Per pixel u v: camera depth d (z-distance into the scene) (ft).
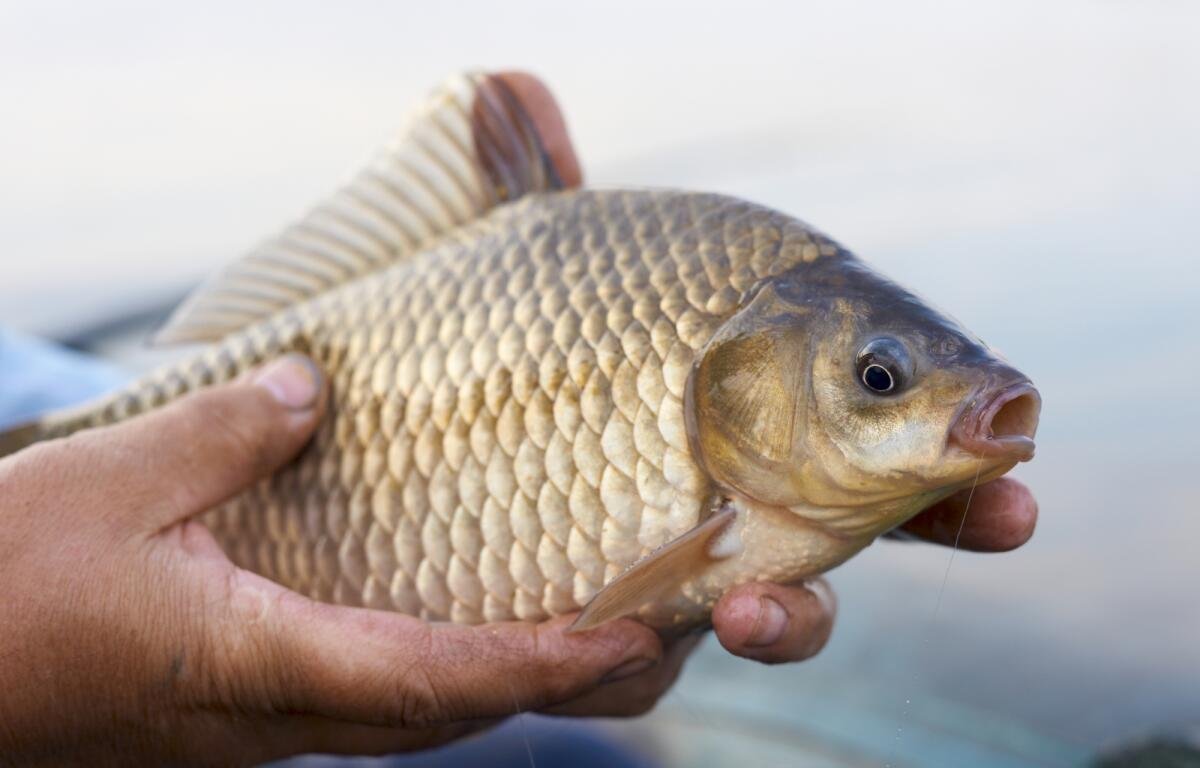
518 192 1.33
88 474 1.18
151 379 1.38
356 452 1.25
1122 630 1.80
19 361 1.83
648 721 1.73
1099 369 2.15
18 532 1.15
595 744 1.67
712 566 1.15
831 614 1.22
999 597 1.89
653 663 1.19
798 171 3.13
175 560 1.18
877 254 2.60
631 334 1.15
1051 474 2.01
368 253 1.36
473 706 1.16
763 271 1.16
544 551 1.16
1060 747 1.64
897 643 1.85
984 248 2.57
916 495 1.12
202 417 1.23
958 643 1.83
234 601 1.16
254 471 1.25
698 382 1.13
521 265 1.21
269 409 1.24
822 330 1.13
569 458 1.15
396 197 1.35
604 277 1.18
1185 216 2.64
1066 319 2.28
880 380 1.11
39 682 1.15
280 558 1.29
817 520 1.15
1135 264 2.45
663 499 1.14
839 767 1.63
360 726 1.30
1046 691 1.73
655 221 1.20
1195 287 2.33
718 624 1.14
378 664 1.14
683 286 1.16
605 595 1.09
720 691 1.82
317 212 1.37
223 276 1.41
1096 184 2.86
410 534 1.22
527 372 1.17
